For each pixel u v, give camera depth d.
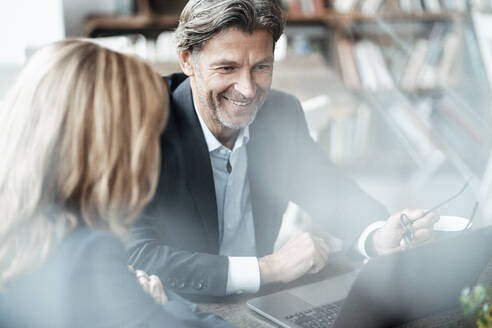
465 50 3.62
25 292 0.69
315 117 2.45
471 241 0.98
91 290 0.68
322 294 1.15
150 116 0.74
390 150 3.76
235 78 1.31
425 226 1.33
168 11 3.46
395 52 3.66
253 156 1.53
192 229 1.40
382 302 0.91
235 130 1.46
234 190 1.52
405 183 3.57
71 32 3.31
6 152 0.72
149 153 0.74
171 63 3.26
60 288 0.68
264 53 1.30
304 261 1.23
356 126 3.68
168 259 1.24
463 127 3.65
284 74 3.53
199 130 1.42
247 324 1.05
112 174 0.71
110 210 0.72
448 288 1.00
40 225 0.70
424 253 0.92
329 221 1.62
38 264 0.69
